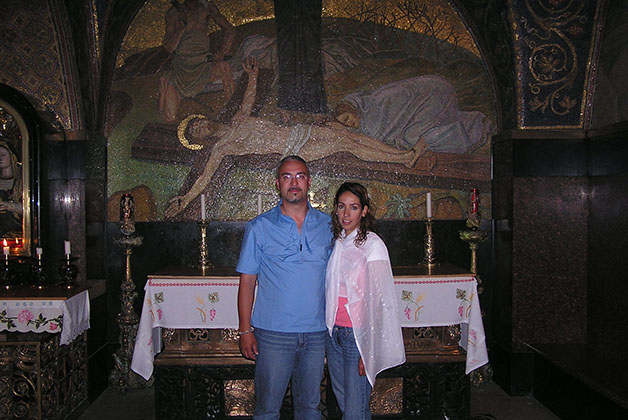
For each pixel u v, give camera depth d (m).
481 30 4.32
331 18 4.41
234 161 4.39
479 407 3.78
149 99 4.35
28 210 3.85
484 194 4.45
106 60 4.20
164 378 3.46
